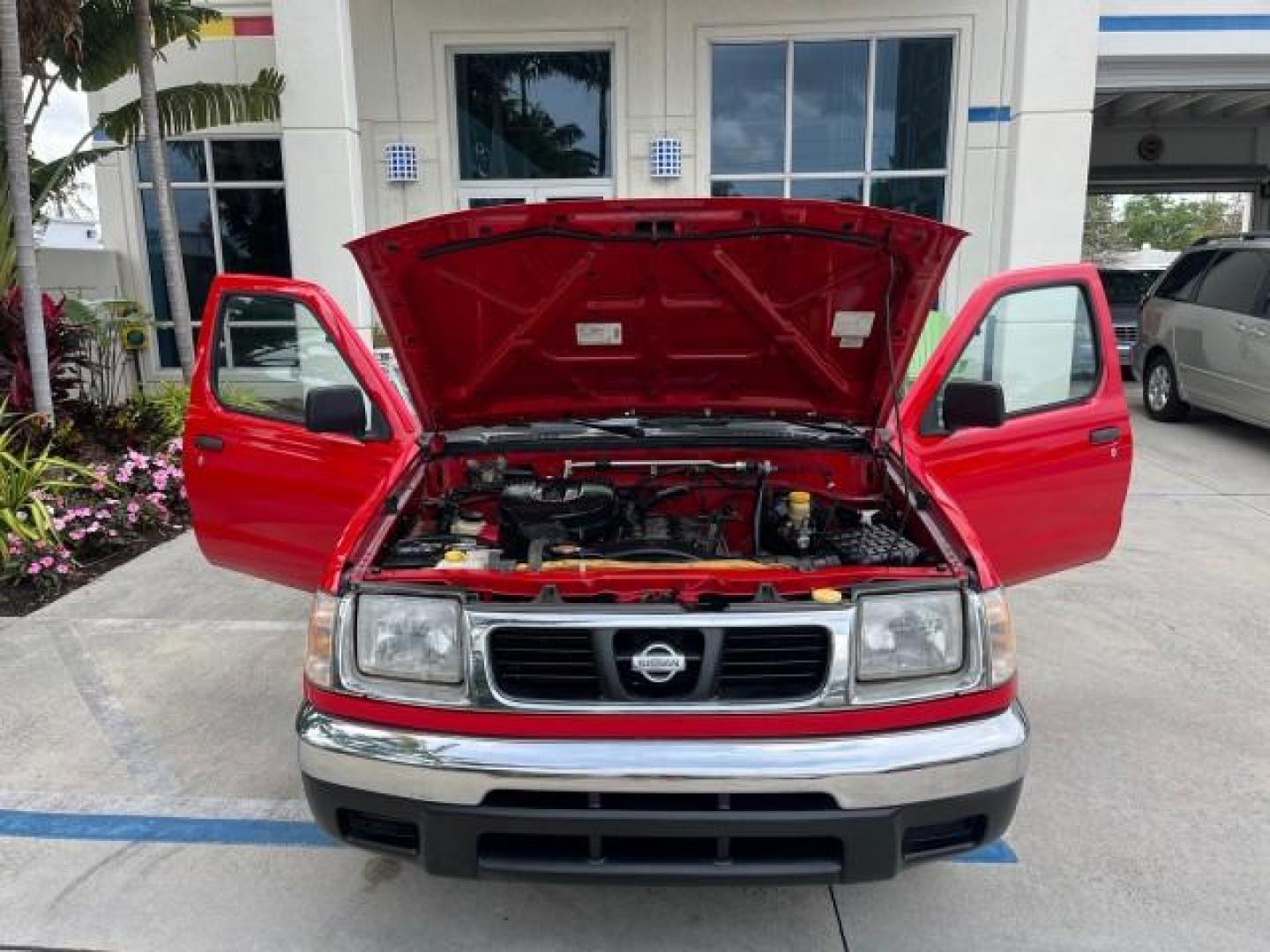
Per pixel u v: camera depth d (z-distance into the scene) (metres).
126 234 11.84
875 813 2.35
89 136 9.41
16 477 6.19
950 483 3.59
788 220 3.03
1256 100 17.02
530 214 2.99
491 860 2.41
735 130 11.38
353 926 2.89
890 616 2.48
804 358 3.60
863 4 10.85
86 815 3.46
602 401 3.87
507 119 11.44
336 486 3.88
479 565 2.76
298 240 10.35
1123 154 19.67
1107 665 4.64
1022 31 10.30
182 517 7.27
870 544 3.07
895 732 2.43
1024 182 10.55
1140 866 3.12
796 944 2.80
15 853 3.25
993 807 2.45
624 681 2.45
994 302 3.71
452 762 2.37
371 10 10.97
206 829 3.38
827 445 3.67
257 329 4.14
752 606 2.45
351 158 10.27
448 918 2.93
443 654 2.47
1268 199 19.73
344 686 2.52
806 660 2.49
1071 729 4.02
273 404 4.19
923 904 2.96
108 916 2.95
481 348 3.57
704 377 3.79
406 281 3.22
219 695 4.41
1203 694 4.33
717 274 3.29
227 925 2.90
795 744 2.37
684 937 2.84
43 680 4.57
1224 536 6.68
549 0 10.94
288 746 3.95
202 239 11.94
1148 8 12.66
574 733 2.39
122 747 3.94
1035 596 5.56
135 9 8.64
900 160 11.38
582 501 3.43
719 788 2.32
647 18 10.96
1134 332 13.95
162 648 4.93
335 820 2.53
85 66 9.05
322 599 2.62
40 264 10.68
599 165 11.53
